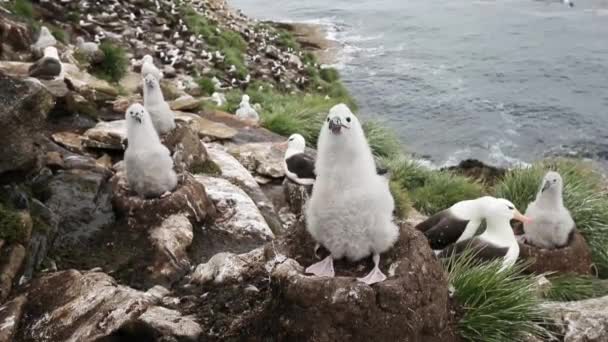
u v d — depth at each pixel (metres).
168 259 2.19
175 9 8.92
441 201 4.21
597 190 3.92
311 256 1.79
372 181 1.61
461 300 2.02
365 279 1.60
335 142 1.56
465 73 9.83
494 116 8.34
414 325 1.61
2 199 2.11
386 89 9.30
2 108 2.09
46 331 1.75
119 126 3.18
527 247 2.75
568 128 7.99
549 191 2.65
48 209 2.24
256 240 2.53
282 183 3.46
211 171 3.11
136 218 2.34
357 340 1.57
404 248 1.70
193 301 1.96
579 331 2.14
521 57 10.36
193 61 7.21
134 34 7.23
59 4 6.91
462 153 7.50
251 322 1.75
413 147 7.66
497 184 4.37
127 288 1.93
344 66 10.38
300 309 1.58
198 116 4.19
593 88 9.05
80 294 1.85
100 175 2.57
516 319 2.04
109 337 1.72
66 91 3.28
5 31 4.59
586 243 2.97
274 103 6.11
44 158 2.49
